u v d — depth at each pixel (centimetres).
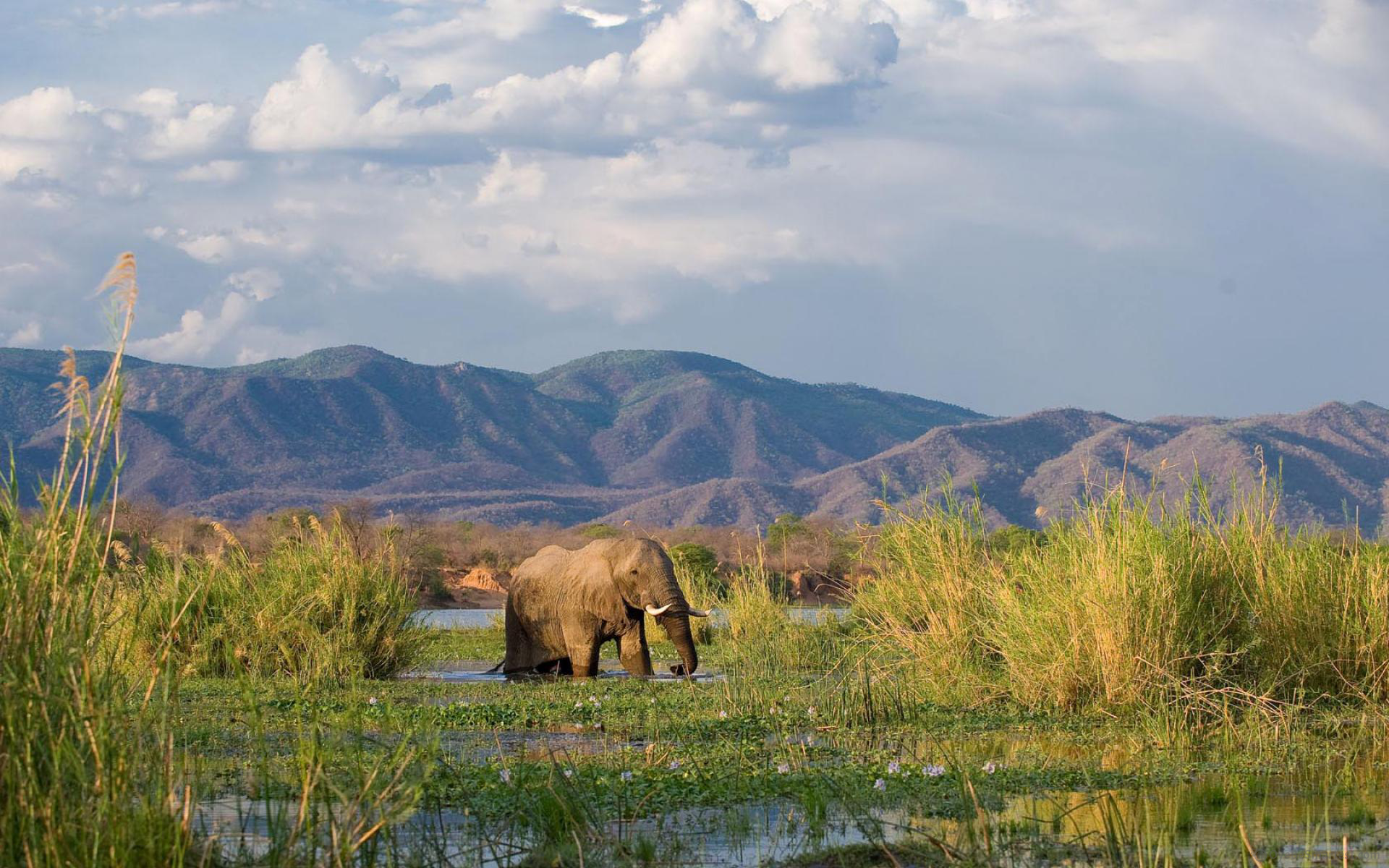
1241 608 1981
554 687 2359
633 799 1244
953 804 1231
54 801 755
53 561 807
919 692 2059
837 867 1010
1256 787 1335
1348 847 1062
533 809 1125
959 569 2212
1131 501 2020
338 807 1027
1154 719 1739
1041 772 1404
